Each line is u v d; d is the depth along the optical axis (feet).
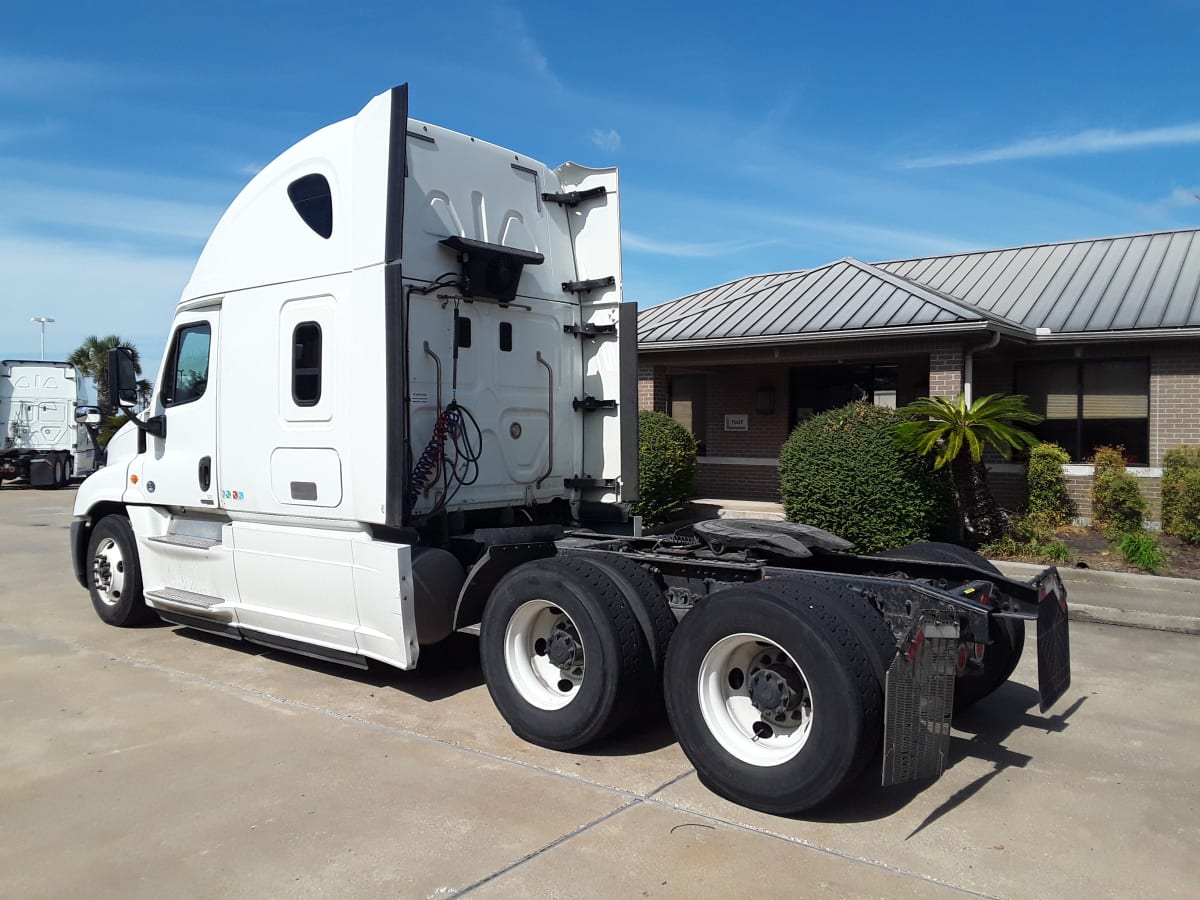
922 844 13.05
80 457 88.02
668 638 16.22
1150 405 43.52
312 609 19.83
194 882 11.97
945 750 13.83
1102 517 40.63
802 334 44.27
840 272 51.90
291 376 19.81
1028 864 12.48
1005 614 14.73
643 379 52.11
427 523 19.75
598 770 15.71
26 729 17.79
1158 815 14.11
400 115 17.58
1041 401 46.91
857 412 37.58
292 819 13.76
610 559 16.97
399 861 12.48
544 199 22.25
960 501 37.37
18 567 37.96
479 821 13.69
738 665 14.78
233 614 21.59
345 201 18.70
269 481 20.43
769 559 17.78
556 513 23.11
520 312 21.35
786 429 54.39
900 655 13.23
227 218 21.83
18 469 83.30
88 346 124.26
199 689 20.33
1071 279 49.78
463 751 16.58
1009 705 19.66
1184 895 11.71
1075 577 31.48
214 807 14.21
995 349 45.11
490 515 21.43
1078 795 14.87
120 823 13.70
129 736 17.38
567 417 22.63
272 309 20.27
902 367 51.16
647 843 12.99
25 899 11.58
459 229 19.94
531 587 16.69
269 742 17.02
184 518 23.75
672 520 45.62
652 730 17.79
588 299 22.99
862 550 36.29
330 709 18.95
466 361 20.01
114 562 26.20
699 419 58.08
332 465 18.97
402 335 17.61
